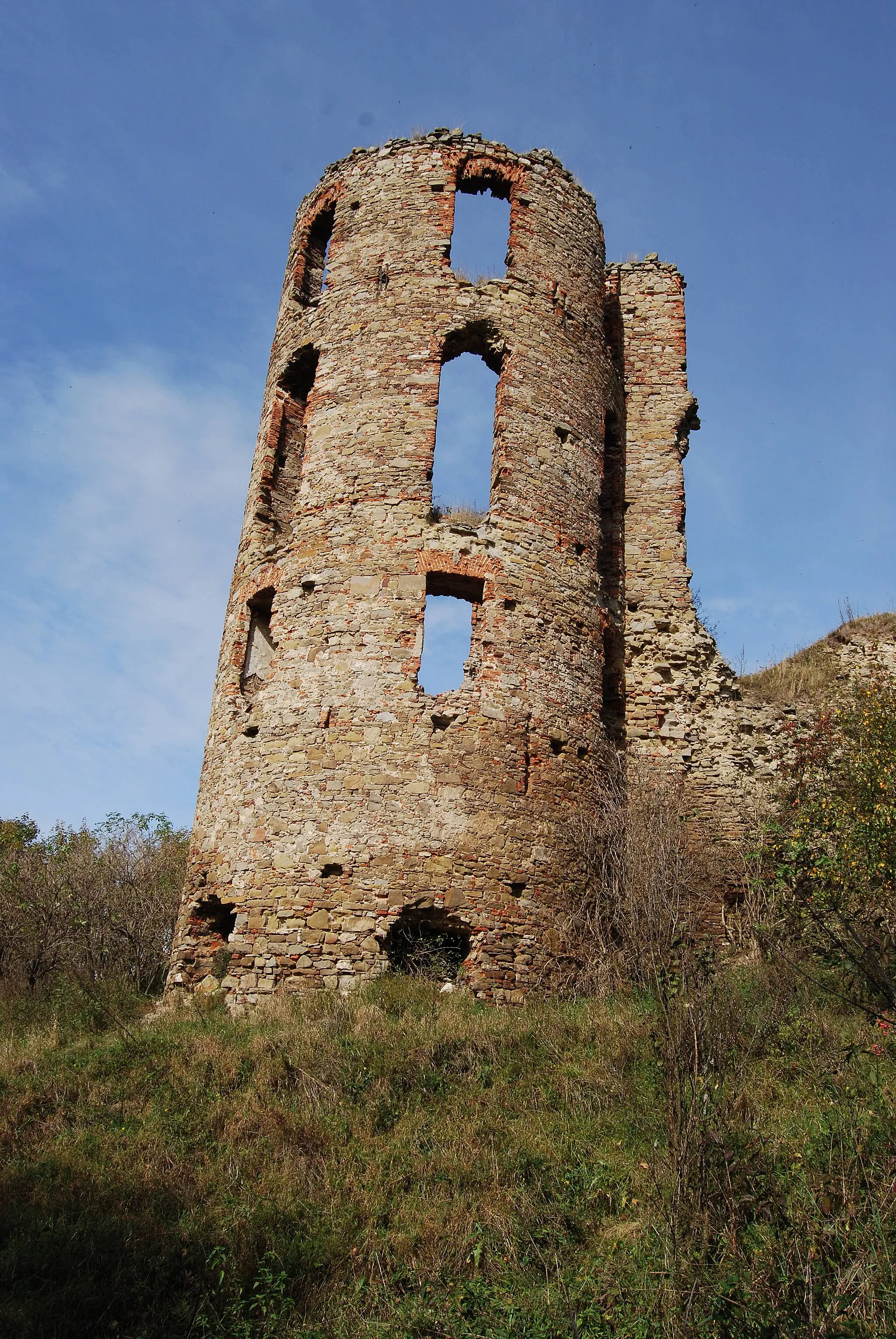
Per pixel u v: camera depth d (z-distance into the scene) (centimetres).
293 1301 753
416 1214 866
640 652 1978
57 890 2233
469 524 1777
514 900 1521
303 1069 1145
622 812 1667
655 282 2286
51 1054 1268
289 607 1705
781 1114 951
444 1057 1176
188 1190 913
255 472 1988
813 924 1299
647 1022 1158
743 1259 709
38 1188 902
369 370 1823
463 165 2003
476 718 1591
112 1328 734
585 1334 665
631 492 2112
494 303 1884
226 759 1681
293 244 2162
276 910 1488
